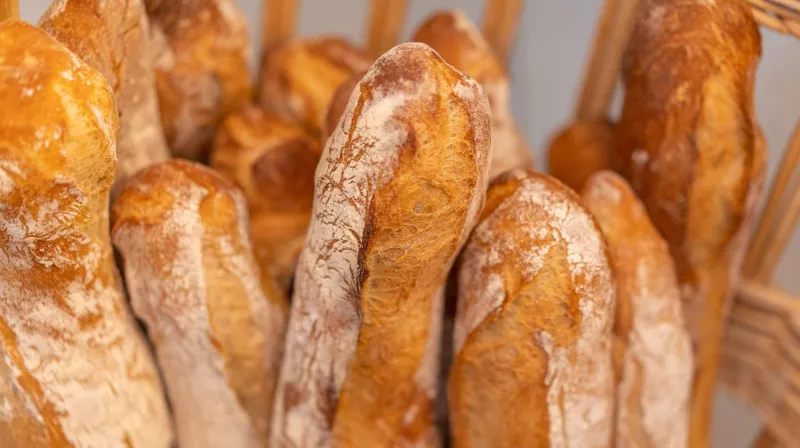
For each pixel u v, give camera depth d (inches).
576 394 23.6
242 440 25.0
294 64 30.2
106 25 23.4
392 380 23.7
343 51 30.6
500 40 34.0
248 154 27.9
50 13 23.2
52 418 22.9
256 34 32.7
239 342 24.2
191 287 23.6
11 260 22.0
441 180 21.6
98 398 23.2
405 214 21.6
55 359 22.7
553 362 23.3
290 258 26.7
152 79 25.3
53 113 21.1
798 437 28.0
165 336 24.1
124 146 24.8
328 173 22.1
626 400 25.1
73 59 21.6
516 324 23.2
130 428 23.7
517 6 33.1
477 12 34.9
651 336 24.8
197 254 23.6
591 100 31.3
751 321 28.7
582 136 28.1
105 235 23.1
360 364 23.5
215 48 28.0
